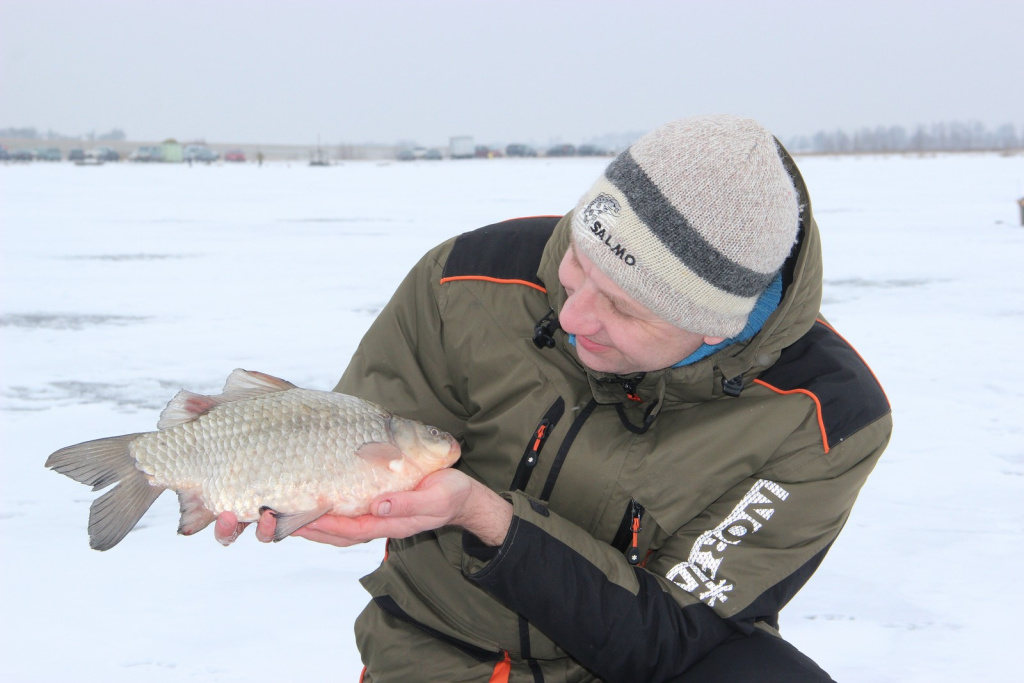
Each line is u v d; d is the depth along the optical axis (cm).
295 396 175
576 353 190
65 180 3584
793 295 177
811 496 183
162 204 2273
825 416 181
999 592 328
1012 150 12025
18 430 495
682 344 171
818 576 341
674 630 178
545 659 200
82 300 888
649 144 163
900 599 322
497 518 173
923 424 522
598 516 188
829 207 2125
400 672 203
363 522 161
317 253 1280
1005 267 1130
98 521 166
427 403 209
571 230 173
